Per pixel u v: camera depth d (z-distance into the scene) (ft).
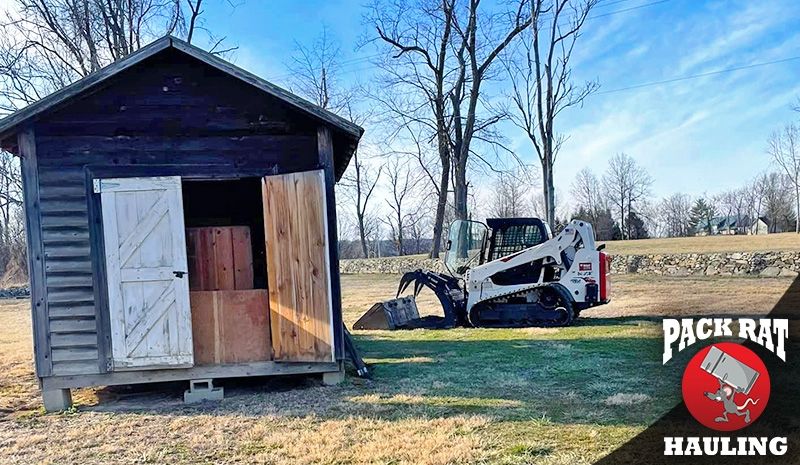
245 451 12.12
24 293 67.15
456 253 33.94
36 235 16.79
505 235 32.01
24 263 89.71
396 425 13.35
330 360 17.62
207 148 18.01
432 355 22.57
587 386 16.35
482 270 30.66
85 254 16.99
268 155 18.35
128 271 17.03
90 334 16.90
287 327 17.97
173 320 17.12
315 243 17.74
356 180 123.85
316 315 17.75
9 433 14.10
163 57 17.92
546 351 22.29
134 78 17.74
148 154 17.63
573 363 19.67
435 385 17.24
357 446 12.03
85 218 17.07
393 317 31.99
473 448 11.59
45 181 16.96
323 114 17.72
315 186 17.80
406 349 24.32
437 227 75.46
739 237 109.70
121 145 17.49
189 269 19.61
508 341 25.29
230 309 17.97
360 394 16.56
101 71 16.61
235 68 17.20
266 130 18.35
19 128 16.79
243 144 18.24
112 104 17.52
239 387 18.63
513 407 14.47
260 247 26.61
